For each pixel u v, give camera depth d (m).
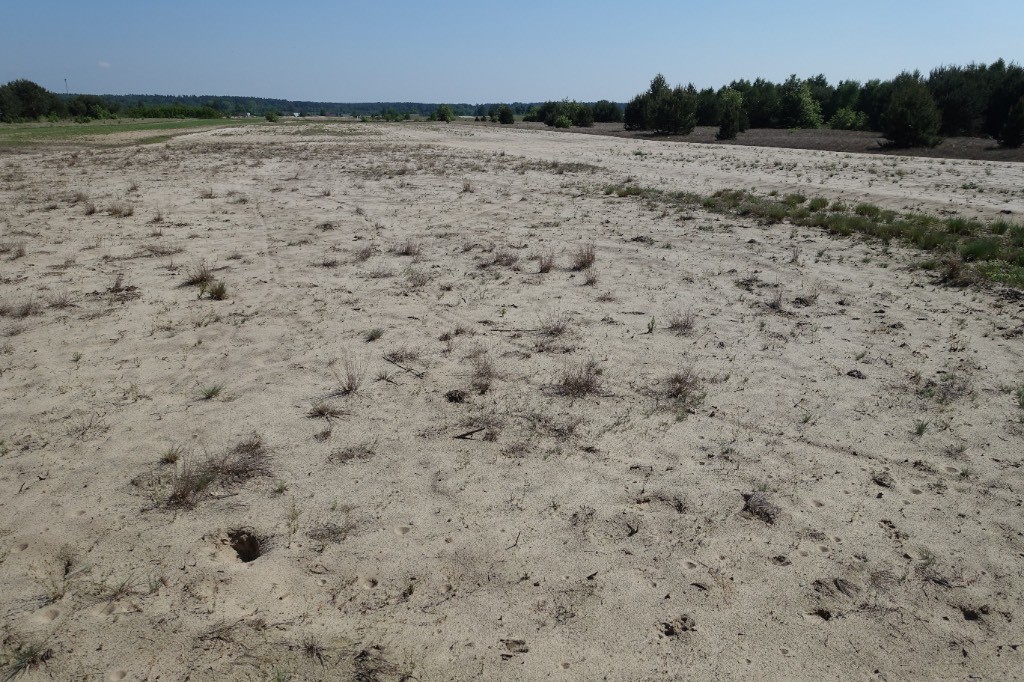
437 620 2.67
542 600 2.78
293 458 3.85
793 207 12.94
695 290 7.44
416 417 4.37
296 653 2.49
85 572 2.92
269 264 8.46
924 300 7.08
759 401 4.65
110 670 2.42
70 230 10.49
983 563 3.03
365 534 3.18
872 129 43.94
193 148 29.69
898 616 2.73
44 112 74.38
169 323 6.20
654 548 3.11
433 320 6.35
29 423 4.25
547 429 4.23
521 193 15.20
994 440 4.12
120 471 3.70
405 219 11.73
